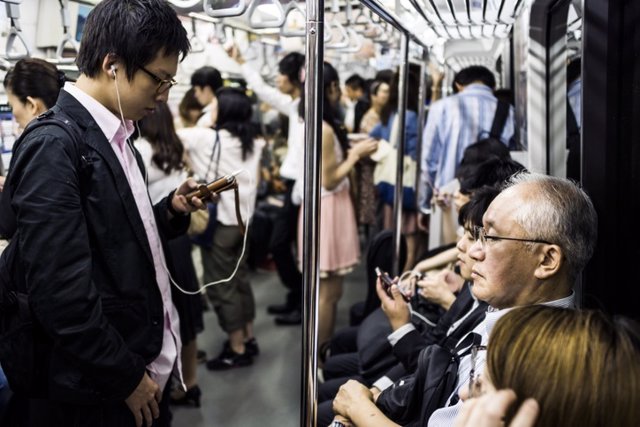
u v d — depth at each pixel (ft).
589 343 2.54
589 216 4.13
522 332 2.66
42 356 4.59
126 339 4.76
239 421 9.51
